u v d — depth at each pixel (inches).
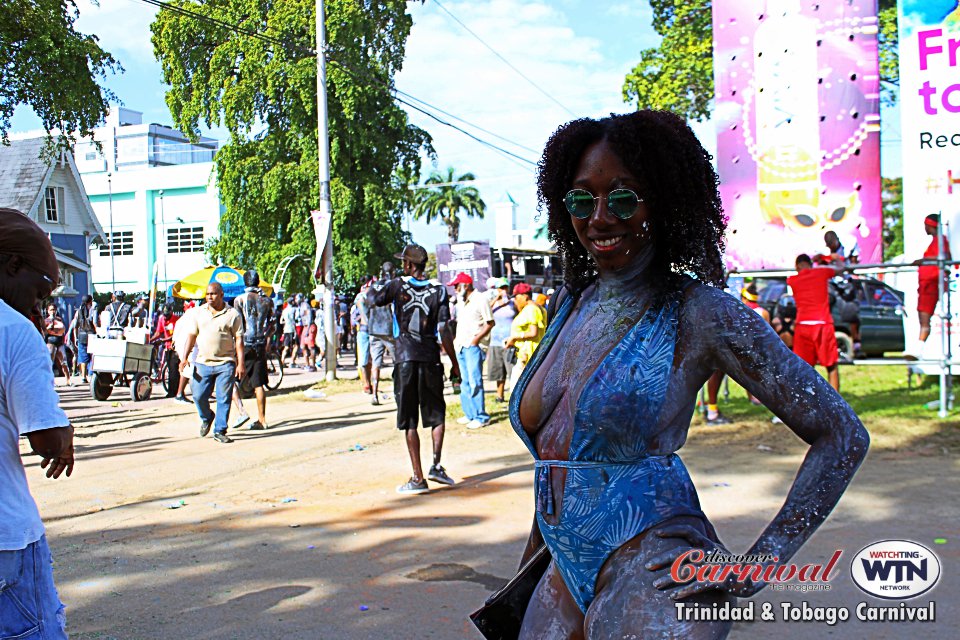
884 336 689.0
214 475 325.7
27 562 98.4
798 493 69.3
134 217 2047.2
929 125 420.2
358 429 434.0
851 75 388.8
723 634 71.4
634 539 75.9
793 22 394.3
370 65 1252.5
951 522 224.1
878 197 387.9
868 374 611.5
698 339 75.9
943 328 388.8
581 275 91.4
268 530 241.4
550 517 81.0
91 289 1498.5
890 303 692.7
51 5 653.3
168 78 1286.9
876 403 428.8
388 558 211.6
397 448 375.6
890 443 333.7
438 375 294.0
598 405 76.7
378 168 1331.2
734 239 409.7
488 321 420.2
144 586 193.8
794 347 393.4
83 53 671.1
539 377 85.4
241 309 437.1
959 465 295.6
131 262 2054.6
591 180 82.9
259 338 438.6
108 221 2059.5
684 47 788.6
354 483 305.4
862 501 248.4
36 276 108.0
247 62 1228.5
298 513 261.3
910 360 388.2
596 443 77.5
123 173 2046.0
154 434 436.8
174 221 2030.0
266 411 516.7
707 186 83.6
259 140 1315.2
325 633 163.0
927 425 363.3
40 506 278.1
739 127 406.3
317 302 1027.9
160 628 167.3
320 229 675.4
